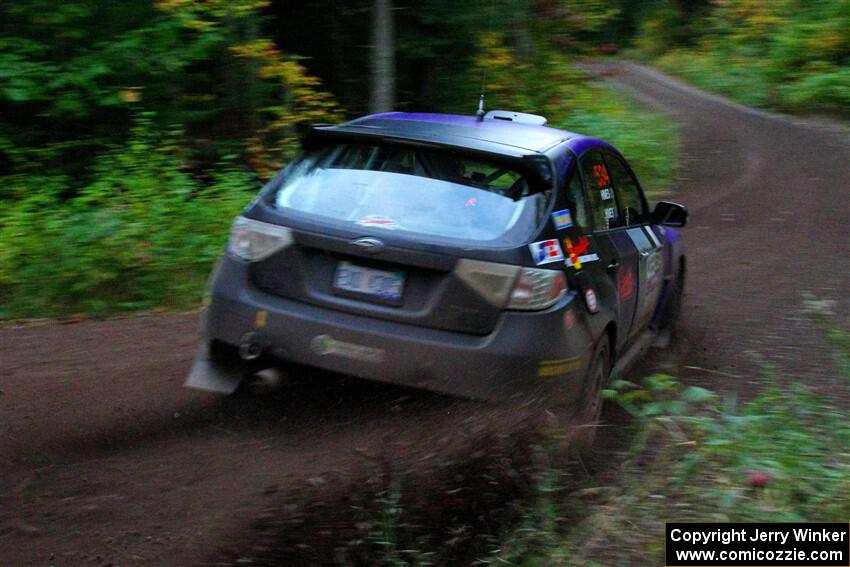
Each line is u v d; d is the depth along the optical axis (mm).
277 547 3283
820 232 12055
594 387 4504
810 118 26922
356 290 4098
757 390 5625
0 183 9336
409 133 4480
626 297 5082
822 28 28547
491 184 4250
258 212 4391
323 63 13586
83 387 5070
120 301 7289
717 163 18938
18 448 4145
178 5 9664
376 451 3990
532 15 14320
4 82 9086
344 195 4312
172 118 10367
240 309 4258
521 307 3963
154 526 3418
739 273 9391
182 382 5164
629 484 3861
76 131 10125
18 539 3287
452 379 3949
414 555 3297
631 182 5820
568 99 15930
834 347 6414
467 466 3840
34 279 7141
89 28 9695
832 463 3826
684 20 50406
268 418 4426
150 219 7992
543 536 3426
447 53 13578
